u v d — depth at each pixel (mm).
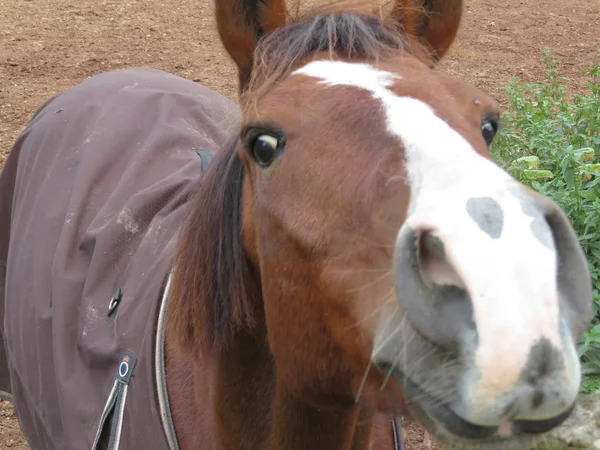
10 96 5855
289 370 1386
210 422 1675
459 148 1081
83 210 2268
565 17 7965
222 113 2734
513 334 888
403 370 1059
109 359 1869
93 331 1958
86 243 2156
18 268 2373
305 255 1251
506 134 3492
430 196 1016
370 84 1262
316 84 1303
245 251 1523
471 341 929
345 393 1341
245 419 1627
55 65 6453
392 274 1064
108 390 1849
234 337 1572
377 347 1105
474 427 997
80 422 1879
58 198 2375
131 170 2301
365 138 1184
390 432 1906
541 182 3297
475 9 8203
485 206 959
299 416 1534
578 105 3824
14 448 3234
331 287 1206
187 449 1721
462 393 957
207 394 1677
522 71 6383
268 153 1324
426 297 985
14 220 2590
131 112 2562
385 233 1105
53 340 2043
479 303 904
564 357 915
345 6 1535
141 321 1842
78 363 1983
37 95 5895
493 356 891
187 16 7867
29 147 2689
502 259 913
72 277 2119
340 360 1278
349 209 1172
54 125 2641
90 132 2510
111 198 2242
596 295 2816
